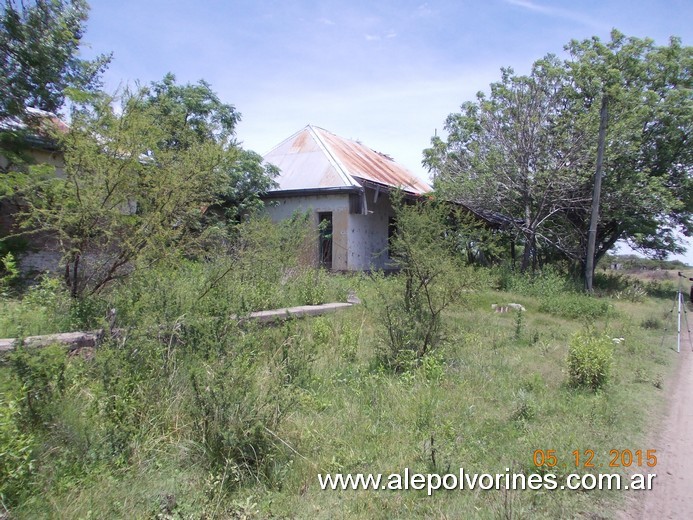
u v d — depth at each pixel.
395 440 3.98
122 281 5.91
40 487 2.89
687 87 20.09
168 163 6.23
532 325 10.01
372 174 18.95
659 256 25.17
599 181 15.98
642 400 5.58
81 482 3.01
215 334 4.36
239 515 2.92
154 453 3.36
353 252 16.64
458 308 6.89
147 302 4.63
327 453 3.70
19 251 8.22
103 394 3.54
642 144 19.48
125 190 6.01
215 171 6.60
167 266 6.00
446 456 3.71
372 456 3.74
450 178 18.69
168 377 3.98
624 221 20.16
